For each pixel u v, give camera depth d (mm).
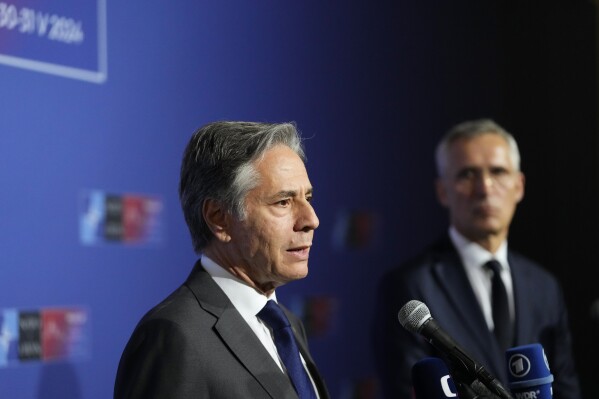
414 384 3871
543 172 10266
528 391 3994
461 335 6367
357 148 8555
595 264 10062
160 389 3729
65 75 6062
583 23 10203
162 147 6754
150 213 6613
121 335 6320
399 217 9000
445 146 6926
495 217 6648
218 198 4117
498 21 10367
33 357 5695
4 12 5668
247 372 3908
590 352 10008
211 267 4219
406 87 9164
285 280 4172
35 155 5844
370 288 8594
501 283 6609
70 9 6102
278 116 7809
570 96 10227
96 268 6184
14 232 5691
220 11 7340
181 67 6961
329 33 8367
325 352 8039
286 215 4117
